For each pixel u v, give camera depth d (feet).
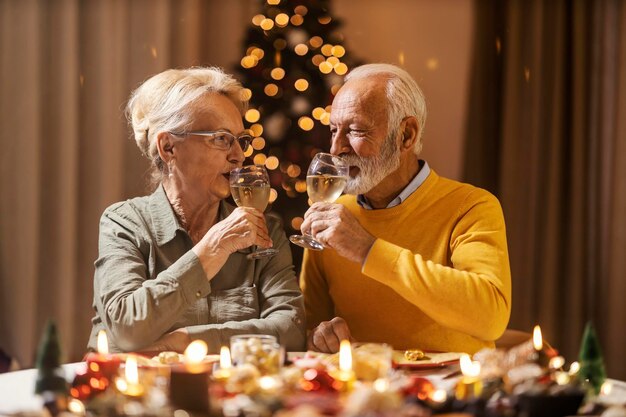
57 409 4.16
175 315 6.52
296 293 7.33
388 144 7.47
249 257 7.13
